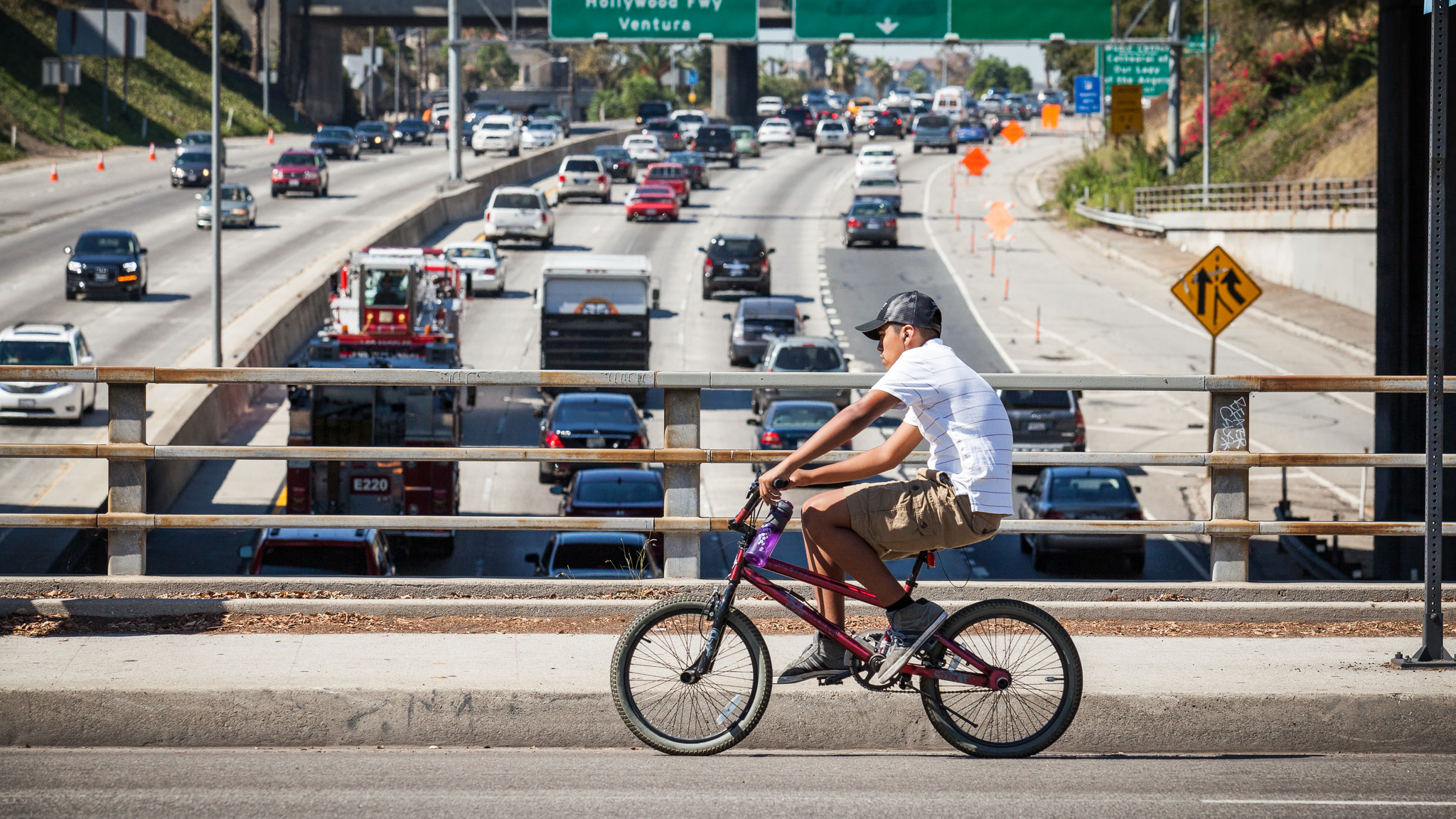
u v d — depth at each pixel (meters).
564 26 64.44
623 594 11.31
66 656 9.66
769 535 8.27
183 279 69.25
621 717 8.45
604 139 150.12
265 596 11.22
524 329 63.25
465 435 47.56
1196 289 33.56
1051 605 11.33
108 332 56.62
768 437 38.78
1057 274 80.81
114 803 7.48
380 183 111.00
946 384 7.94
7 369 10.73
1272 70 102.19
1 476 40.09
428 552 33.06
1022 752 8.61
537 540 35.22
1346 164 76.38
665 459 11.10
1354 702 9.09
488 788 7.85
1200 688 9.20
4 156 111.75
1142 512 30.80
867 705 8.98
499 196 84.06
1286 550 35.88
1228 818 7.47
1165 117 134.62
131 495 11.07
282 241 81.12
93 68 138.75
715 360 57.34
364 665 9.54
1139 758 8.80
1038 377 11.09
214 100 50.62
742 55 186.12
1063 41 62.38
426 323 40.03
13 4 136.00
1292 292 71.50
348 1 165.62
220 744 8.83
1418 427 26.61
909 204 111.12
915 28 62.44
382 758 8.55
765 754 8.78
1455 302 21.19
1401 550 26.16
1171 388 11.22
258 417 50.84
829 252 87.31
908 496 8.03
